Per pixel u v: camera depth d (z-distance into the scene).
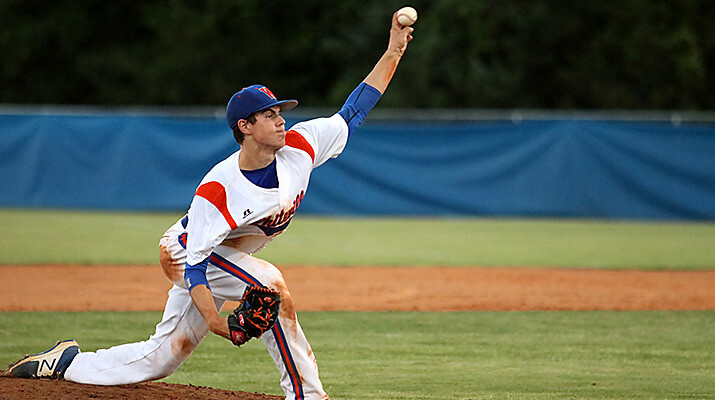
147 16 101.25
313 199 64.25
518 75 93.12
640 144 62.88
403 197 64.31
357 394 17.48
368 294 31.59
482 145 63.94
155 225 55.75
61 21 100.75
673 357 21.34
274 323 13.96
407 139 64.19
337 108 91.38
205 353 21.38
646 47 91.94
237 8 96.81
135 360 15.30
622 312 28.17
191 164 63.78
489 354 21.56
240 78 97.06
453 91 90.31
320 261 41.00
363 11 95.12
